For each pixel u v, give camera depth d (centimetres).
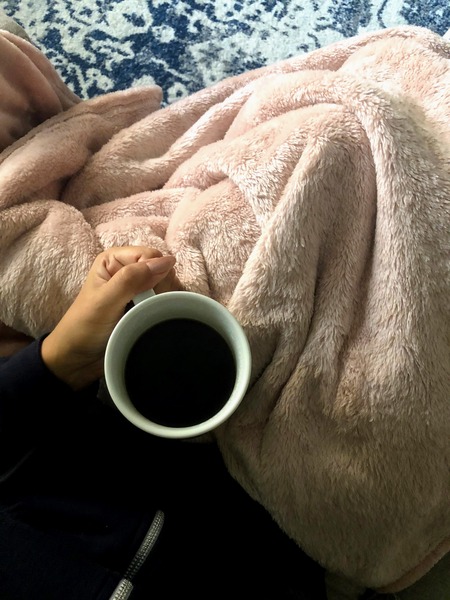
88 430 69
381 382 60
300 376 62
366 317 62
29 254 66
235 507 70
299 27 111
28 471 63
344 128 60
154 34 111
